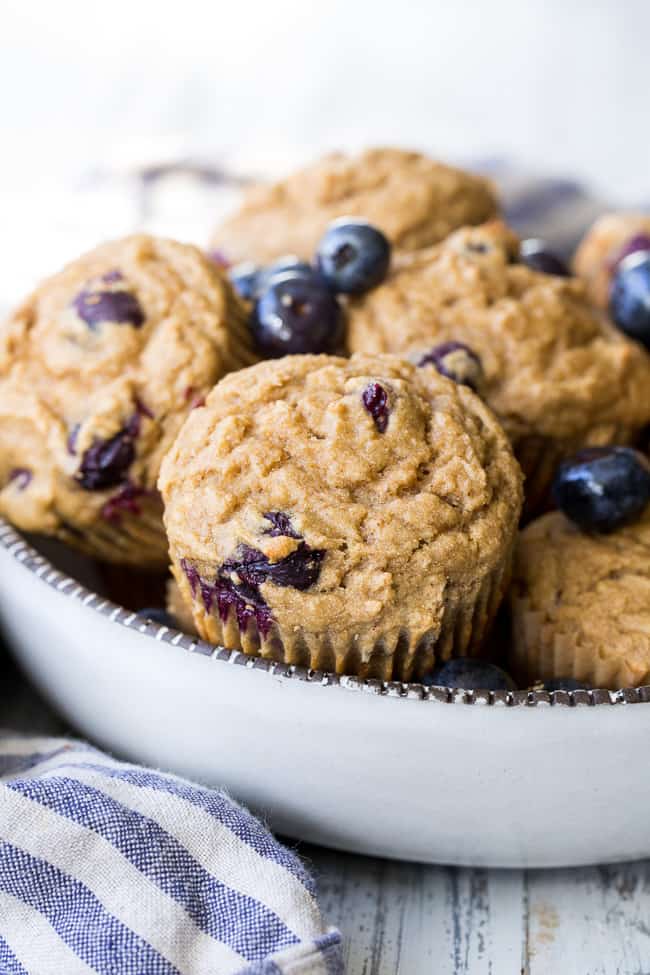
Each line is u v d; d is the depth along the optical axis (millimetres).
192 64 870
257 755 429
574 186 740
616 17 863
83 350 469
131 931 405
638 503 456
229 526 424
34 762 449
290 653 431
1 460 475
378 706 416
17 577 452
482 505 429
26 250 717
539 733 414
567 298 498
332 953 398
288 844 446
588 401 482
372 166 543
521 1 866
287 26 876
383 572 421
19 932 410
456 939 427
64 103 861
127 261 481
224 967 402
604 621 448
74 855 414
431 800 425
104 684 441
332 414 431
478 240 499
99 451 462
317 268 486
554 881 441
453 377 472
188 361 466
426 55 882
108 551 482
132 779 425
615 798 422
